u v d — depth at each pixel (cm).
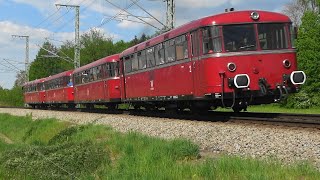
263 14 1748
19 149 1781
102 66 3278
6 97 9619
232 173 902
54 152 1620
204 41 1730
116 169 1144
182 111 2283
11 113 5119
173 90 2047
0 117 4744
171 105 2269
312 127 1343
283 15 1784
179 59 1961
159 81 2222
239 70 1686
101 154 1360
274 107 4481
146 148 1309
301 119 1555
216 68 1686
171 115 2248
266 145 1117
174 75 2028
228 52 1686
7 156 1694
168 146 1212
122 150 1362
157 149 1219
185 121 1830
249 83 1658
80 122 2675
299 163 897
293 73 1705
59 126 2725
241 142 1202
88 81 3719
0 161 1655
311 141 1087
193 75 1833
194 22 1817
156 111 2636
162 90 2186
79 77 4059
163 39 2139
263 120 1574
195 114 2083
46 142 2416
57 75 4897
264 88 1689
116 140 1535
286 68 1734
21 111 5122
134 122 2088
